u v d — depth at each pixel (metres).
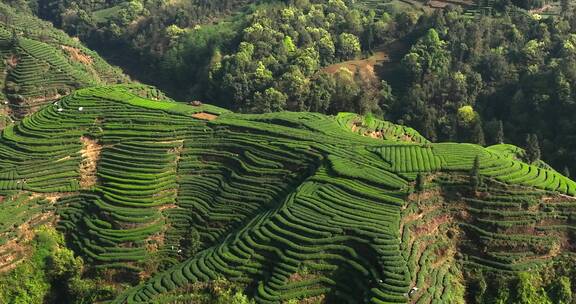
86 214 86.19
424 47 136.38
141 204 86.19
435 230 76.25
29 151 96.19
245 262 71.75
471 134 116.88
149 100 111.75
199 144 98.44
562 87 114.88
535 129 116.06
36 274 77.31
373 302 62.97
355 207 76.75
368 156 89.56
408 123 124.69
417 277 67.12
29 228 82.62
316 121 104.56
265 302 65.81
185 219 85.94
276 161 92.06
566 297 70.44
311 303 67.12
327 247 70.62
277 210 79.19
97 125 102.44
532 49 128.38
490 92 127.75
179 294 69.81
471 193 79.38
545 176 83.81
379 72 142.88
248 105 132.50
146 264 79.06
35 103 129.75
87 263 79.38
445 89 128.38
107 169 93.62
